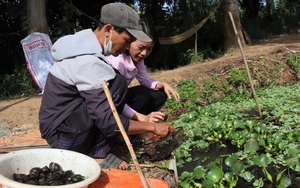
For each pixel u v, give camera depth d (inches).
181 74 302.7
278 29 698.8
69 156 115.3
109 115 110.5
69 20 399.2
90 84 110.5
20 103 267.1
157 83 161.8
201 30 509.4
